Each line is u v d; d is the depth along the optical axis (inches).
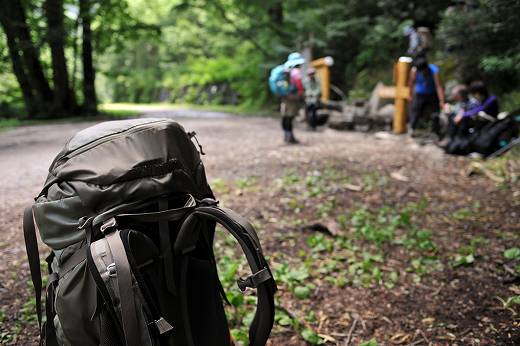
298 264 153.0
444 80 449.4
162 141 64.1
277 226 184.4
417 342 111.0
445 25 372.8
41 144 405.4
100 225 58.1
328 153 320.8
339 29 672.4
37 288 65.4
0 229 181.6
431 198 217.0
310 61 553.9
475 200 210.5
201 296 65.9
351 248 163.5
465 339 110.2
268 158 305.9
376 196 220.4
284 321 117.9
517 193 213.5
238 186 238.1
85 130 66.4
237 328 115.3
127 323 52.1
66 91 721.0
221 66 1125.1
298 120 563.8
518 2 275.1
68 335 58.0
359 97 570.6
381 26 597.3
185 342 61.9
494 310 121.5
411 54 387.2
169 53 1439.5
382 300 130.6
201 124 543.2
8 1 657.6
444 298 129.6
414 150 331.0
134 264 55.8
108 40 769.6
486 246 160.7
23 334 111.6
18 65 689.0
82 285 57.0
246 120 610.2
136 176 60.4
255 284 59.2
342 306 128.0
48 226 60.7
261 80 873.5
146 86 1563.7
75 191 59.7
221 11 830.5
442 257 155.3
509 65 307.3
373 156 309.6
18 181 260.7
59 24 692.1
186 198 65.5
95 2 690.2
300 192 226.5
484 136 291.6
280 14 823.1
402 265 151.5
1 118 697.6
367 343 107.9
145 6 1305.4
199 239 70.5
